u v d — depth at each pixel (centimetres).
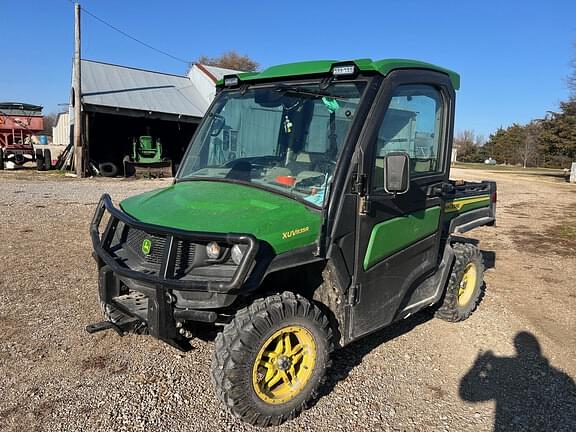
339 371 405
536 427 345
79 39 1934
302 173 349
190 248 309
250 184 361
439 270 475
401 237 391
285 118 373
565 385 404
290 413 331
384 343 462
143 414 332
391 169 323
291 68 382
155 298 307
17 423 317
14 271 613
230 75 424
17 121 2433
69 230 866
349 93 351
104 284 351
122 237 358
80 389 358
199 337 404
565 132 3612
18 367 384
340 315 355
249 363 305
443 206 443
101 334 445
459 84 443
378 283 377
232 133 406
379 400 367
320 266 347
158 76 2570
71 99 2223
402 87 371
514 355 454
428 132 413
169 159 2180
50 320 470
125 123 2208
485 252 893
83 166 2014
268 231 304
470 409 363
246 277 288
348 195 337
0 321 463
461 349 460
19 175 1969
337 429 329
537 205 1706
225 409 341
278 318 313
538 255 883
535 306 593
